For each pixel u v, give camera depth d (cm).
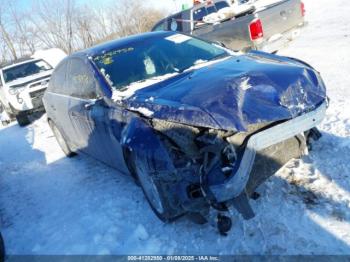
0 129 1244
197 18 1010
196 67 423
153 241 354
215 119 302
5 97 1166
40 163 698
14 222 479
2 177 674
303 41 1012
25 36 2948
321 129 478
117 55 471
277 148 341
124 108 384
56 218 456
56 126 651
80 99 494
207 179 310
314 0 1719
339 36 967
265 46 806
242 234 328
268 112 311
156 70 444
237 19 816
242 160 301
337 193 347
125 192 465
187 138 321
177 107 321
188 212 340
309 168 393
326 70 735
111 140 414
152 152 326
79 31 2848
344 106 541
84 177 557
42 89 1124
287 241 306
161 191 333
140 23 2766
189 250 329
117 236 380
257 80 331
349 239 293
